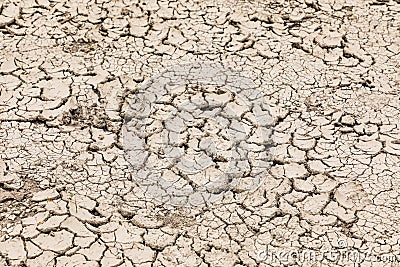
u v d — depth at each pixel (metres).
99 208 4.75
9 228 4.62
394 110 5.40
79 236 4.60
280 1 6.27
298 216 4.72
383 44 5.91
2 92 5.48
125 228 4.65
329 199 4.82
